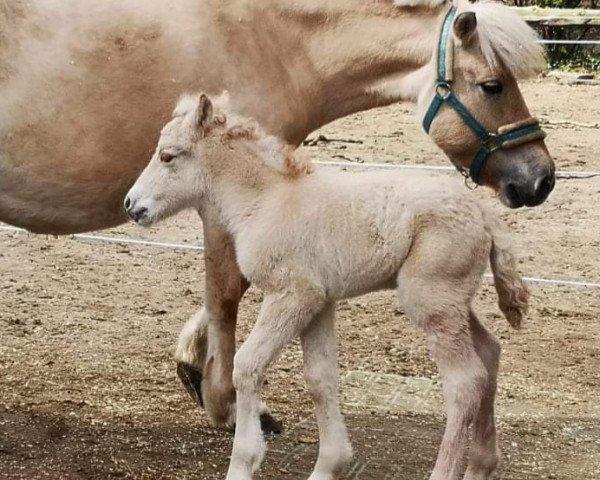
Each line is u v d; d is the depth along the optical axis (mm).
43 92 6348
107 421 7102
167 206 5730
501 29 6375
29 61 6324
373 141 17047
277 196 5523
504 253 5488
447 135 6574
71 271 10953
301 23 6754
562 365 8477
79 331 9109
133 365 8312
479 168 6621
